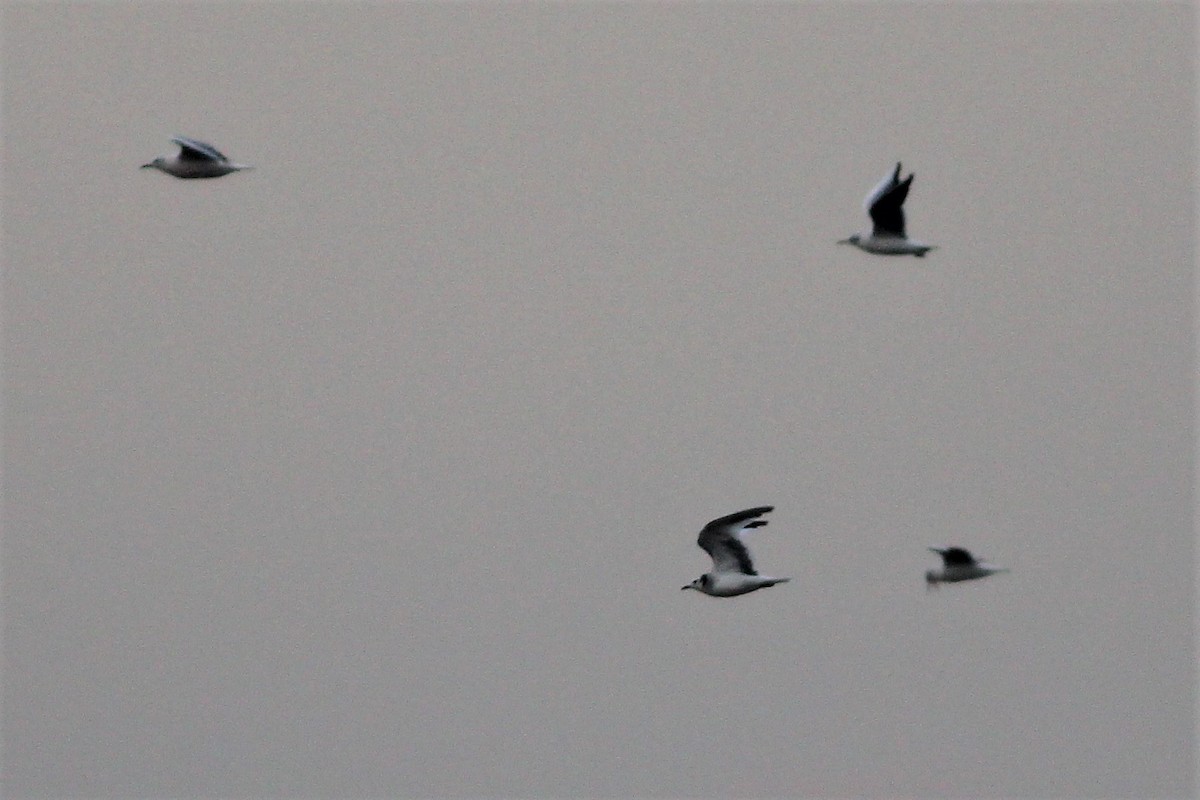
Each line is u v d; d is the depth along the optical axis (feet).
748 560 101.60
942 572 110.52
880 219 110.93
